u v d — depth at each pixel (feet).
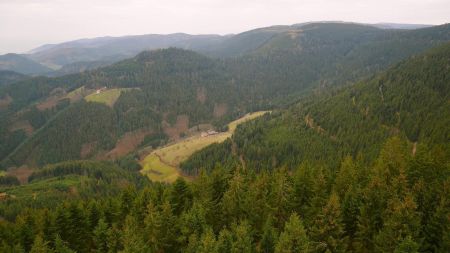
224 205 247.50
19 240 247.29
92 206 281.33
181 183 283.59
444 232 175.22
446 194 194.18
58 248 230.89
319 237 196.95
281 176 258.16
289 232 184.44
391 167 268.41
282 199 238.27
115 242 232.12
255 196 242.78
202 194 276.21
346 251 203.10
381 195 211.82
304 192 253.03
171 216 236.63
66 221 259.80
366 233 203.62
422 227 187.93
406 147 354.74
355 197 217.15
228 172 320.70
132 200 298.35
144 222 246.27
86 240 267.59
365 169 285.23
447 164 255.91
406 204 183.01
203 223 224.12
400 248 164.14
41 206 547.49
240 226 200.03
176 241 229.25
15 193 640.17
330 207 199.31
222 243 190.39
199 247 192.34
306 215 230.48
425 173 246.47
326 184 261.24
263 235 197.36
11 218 509.35
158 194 302.45
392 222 181.57
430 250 186.09
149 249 214.07
